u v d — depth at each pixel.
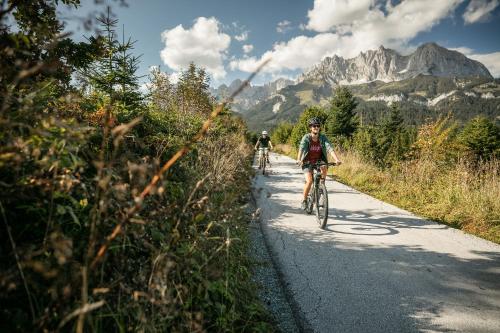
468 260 4.39
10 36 1.48
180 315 1.96
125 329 1.73
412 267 4.14
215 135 7.36
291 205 7.57
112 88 3.97
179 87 10.70
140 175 1.47
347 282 3.69
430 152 11.66
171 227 2.23
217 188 3.38
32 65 1.76
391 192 9.01
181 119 6.03
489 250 4.77
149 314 1.79
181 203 2.29
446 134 12.73
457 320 3.02
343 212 6.96
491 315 3.11
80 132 1.57
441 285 3.68
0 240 1.64
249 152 8.64
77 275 1.34
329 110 32.56
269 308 3.12
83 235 1.80
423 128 12.96
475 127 17.20
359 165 13.05
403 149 15.92
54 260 1.48
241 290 2.93
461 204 6.95
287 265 4.08
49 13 2.41
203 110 11.36
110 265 1.82
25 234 1.73
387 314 3.08
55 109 2.01
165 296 1.64
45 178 1.60
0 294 1.25
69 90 2.61
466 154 12.18
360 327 2.88
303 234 5.37
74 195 1.95
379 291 3.51
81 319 1.11
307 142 6.25
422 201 7.78
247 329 2.53
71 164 1.63
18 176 1.59
